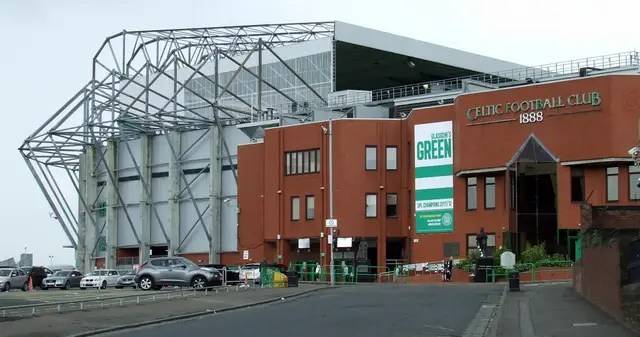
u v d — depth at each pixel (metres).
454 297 31.22
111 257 86.62
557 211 49.38
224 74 87.06
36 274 62.09
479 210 53.03
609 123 47.69
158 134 84.25
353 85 88.00
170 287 43.31
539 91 50.31
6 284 55.03
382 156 59.41
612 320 19.91
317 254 61.69
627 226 29.80
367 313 25.33
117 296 33.53
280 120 69.81
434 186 55.84
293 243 62.62
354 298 32.28
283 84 81.31
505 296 30.19
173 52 82.38
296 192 61.75
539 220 52.19
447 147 55.47
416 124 57.41
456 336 19.05
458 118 53.88
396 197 59.31
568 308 23.78
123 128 81.88
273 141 63.81
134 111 93.44
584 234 26.86
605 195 48.41
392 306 27.75
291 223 61.81
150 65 81.56
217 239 76.75
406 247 58.81
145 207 83.44
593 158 47.97
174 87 81.88
